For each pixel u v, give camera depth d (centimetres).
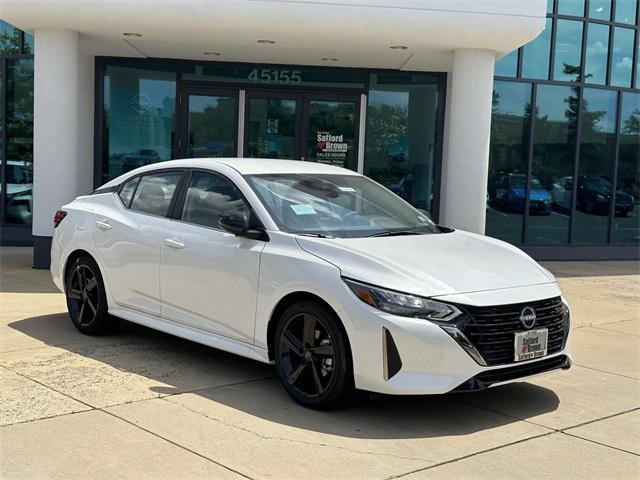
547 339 491
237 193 568
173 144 1242
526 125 1350
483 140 1043
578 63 1375
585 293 1027
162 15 959
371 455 422
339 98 1249
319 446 432
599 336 760
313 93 1245
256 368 589
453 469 406
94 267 662
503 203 1348
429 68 1225
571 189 1390
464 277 483
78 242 674
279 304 513
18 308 788
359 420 479
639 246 1442
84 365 582
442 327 449
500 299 469
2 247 1291
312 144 1252
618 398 548
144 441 430
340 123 1255
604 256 1423
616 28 1403
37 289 895
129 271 625
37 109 1017
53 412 473
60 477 381
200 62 1226
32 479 378
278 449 425
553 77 1361
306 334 493
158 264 597
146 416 471
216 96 1235
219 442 433
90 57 1200
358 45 1040
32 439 429
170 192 621
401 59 1143
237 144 1241
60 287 701
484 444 445
